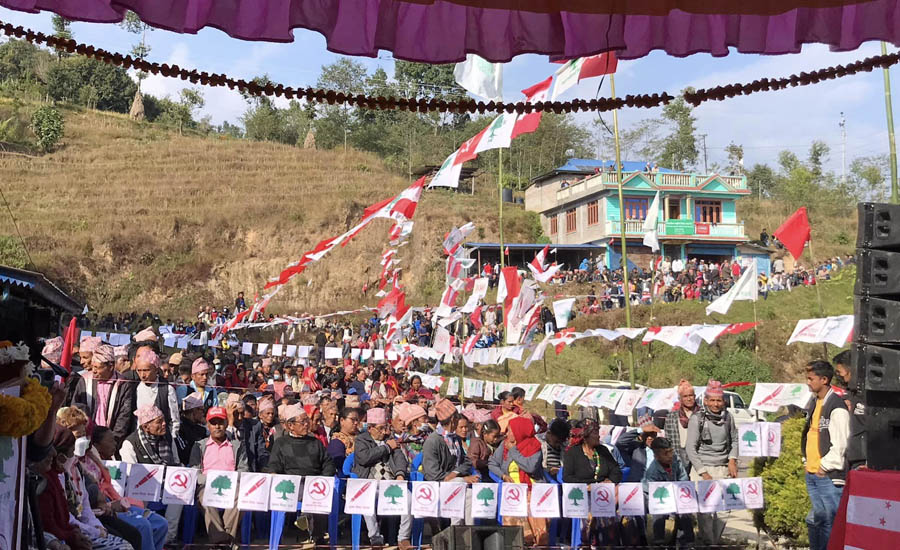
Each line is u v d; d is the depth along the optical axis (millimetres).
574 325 35312
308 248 52250
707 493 8977
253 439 9789
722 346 32312
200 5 2938
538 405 25922
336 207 54094
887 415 4828
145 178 58406
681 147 77062
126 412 8852
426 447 9281
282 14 3018
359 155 70250
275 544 8578
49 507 5488
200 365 10594
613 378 30656
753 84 3576
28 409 4195
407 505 8391
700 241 49406
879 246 4844
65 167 58625
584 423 9805
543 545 9281
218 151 65250
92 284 46469
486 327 28594
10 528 4270
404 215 11812
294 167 64812
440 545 6695
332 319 43750
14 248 43250
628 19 3480
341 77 71750
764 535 10250
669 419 10391
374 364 21766
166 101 91562
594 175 50688
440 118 85938
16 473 4379
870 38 3557
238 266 49969
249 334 36125
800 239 14336
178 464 8562
